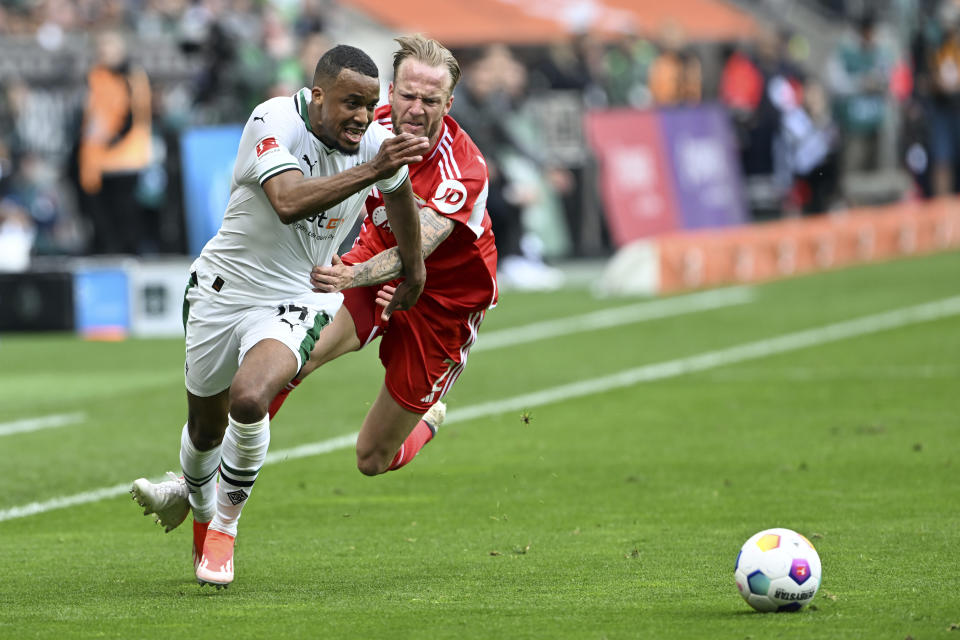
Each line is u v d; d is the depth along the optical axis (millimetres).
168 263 57594
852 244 69625
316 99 19578
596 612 18328
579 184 71188
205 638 17234
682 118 72625
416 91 21203
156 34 70500
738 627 17344
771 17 94750
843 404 36688
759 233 65250
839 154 79312
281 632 17500
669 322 52562
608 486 27875
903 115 85438
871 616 17766
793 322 51719
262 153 19203
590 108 71000
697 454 30859
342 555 22531
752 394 38500
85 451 32500
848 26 94250
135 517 26172
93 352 49781
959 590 19172
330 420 35781
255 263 20156
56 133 67875
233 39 61219
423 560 22047
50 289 54719
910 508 25109
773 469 29047
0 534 24719
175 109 66000
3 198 63750
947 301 55781
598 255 72125
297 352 19891
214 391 20641
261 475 29547
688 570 20922
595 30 77875
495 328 52062
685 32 80625
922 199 84938
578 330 51125
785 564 17953
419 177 22312
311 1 71312
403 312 22766
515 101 67750
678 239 62000
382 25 73938
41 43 68000
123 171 62250
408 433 23281
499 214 62875
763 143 76625
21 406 38688
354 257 23234
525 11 77938
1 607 19094
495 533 24047
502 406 37406
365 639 17109
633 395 38812
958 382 39531
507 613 18375
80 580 20953
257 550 22984
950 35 84875
